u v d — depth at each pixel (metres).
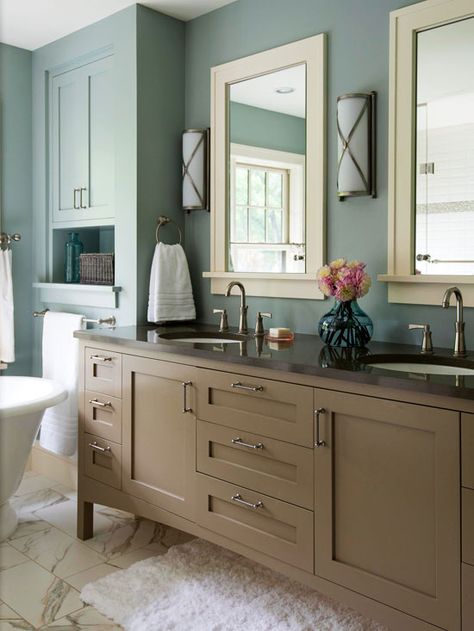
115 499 2.49
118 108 2.94
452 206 2.11
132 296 2.92
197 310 3.05
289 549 1.86
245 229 2.77
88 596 2.14
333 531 1.75
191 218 3.06
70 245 3.40
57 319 3.21
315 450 1.77
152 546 2.57
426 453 1.53
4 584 2.25
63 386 3.12
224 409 2.04
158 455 2.31
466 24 2.06
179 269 2.94
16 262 3.47
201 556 2.44
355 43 2.36
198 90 2.99
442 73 2.12
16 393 3.07
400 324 2.28
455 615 1.48
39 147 3.45
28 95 3.48
